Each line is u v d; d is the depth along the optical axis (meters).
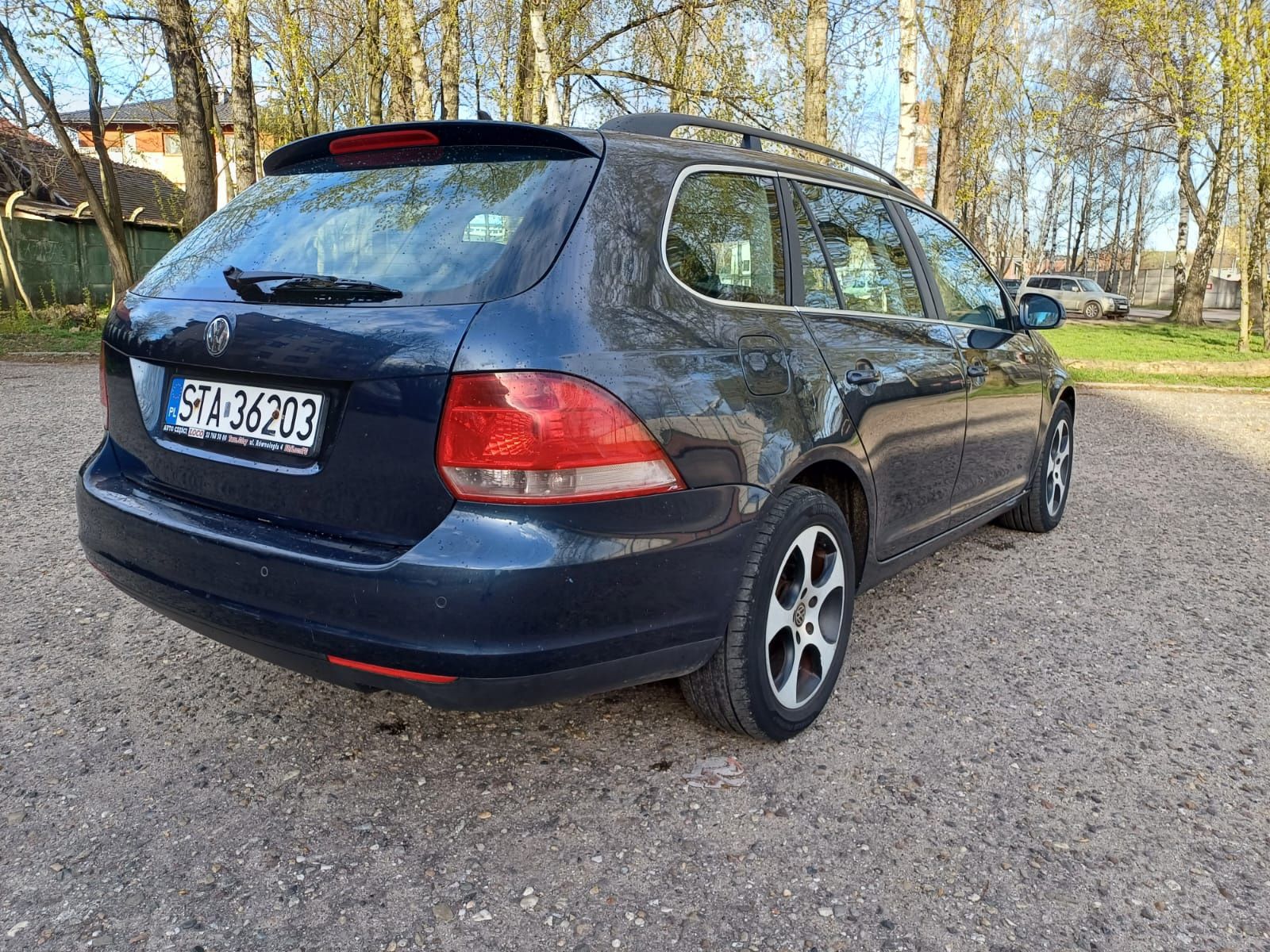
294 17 14.69
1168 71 15.87
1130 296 55.88
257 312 2.24
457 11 14.73
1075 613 3.81
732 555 2.30
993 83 14.96
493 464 1.92
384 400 2.00
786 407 2.49
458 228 2.22
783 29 11.88
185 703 2.88
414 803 2.36
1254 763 2.64
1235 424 9.46
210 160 14.79
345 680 2.10
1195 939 1.92
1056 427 4.92
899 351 3.12
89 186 16.02
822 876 2.10
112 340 2.65
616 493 2.02
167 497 2.47
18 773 2.46
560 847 2.19
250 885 2.03
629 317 2.14
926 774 2.54
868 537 2.98
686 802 2.38
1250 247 18.77
